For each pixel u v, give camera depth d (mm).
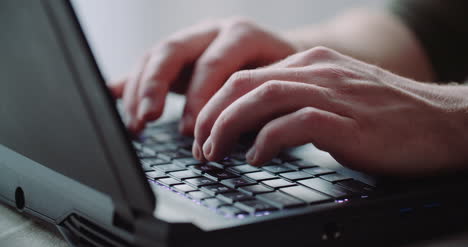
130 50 1906
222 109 517
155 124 778
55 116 366
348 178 491
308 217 385
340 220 398
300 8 1916
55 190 431
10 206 520
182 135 694
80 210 401
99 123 336
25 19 338
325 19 1900
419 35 1135
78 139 359
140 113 703
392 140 492
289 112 491
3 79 403
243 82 524
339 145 475
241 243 356
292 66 592
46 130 390
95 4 1832
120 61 1894
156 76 725
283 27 1928
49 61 337
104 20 1852
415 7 1168
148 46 1933
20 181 480
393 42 1107
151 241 340
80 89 331
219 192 434
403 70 1072
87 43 323
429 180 490
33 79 363
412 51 1106
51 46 329
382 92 529
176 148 623
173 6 1938
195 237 339
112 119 330
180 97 1016
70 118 352
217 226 351
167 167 528
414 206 436
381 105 515
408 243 432
